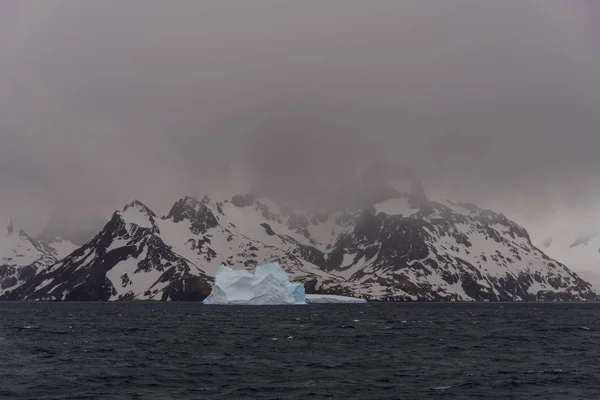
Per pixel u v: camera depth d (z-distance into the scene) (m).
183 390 107.12
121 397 101.25
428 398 101.00
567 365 137.50
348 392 105.25
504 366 135.88
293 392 105.06
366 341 193.25
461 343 187.38
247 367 132.62
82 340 194.50
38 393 103.56
